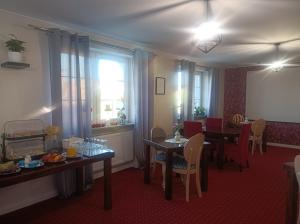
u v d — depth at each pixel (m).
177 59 5.07
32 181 2.87
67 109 3.07
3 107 2.60
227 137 4.38
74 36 3.09
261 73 6.39
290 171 2.05
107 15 2.70
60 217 2.56
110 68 3.94
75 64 3.14
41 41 2.89
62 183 2.99
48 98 2.98
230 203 2.92
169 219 2.53
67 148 2.69
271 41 3.75
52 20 2.88
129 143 4.18
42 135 2.66
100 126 3.71
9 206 2.67
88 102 3.30
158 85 4.70
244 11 2.51
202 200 3.00
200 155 3.10
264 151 5.66
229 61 5.80
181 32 3.34
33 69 2.83
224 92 6.98
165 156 3.19
